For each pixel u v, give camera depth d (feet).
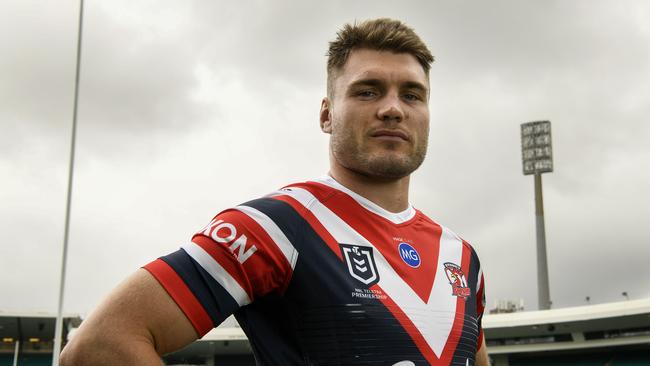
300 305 5.81
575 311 107.34
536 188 191.93
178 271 5.47
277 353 5.80
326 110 7.41
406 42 6.89
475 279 7.38
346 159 6.73
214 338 118.93
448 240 7.39
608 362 116.26
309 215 6.20
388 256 6.33
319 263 5.92
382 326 5.77
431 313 6.18
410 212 7.23
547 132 194.70
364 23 7.00
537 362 122.62
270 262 5.77
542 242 183.73
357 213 6.52
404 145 6.73
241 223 5.85
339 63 7.04
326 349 5.66
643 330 107.04
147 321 5.29
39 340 124.06
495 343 119.96
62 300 53.31
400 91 6.82
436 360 5.92
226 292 5.56
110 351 5.15
